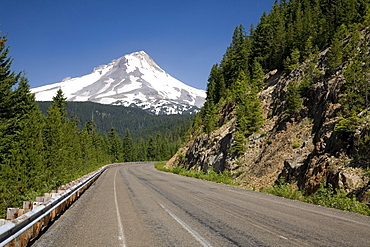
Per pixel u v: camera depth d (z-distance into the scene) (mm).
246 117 32688
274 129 29938
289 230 7461
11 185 19953
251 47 61094
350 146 16828
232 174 28938
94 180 26172
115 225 8172
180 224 8203
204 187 20422
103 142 102875
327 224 8391
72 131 42500
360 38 29047
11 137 23141
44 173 23750
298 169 20203
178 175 36562
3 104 22844
